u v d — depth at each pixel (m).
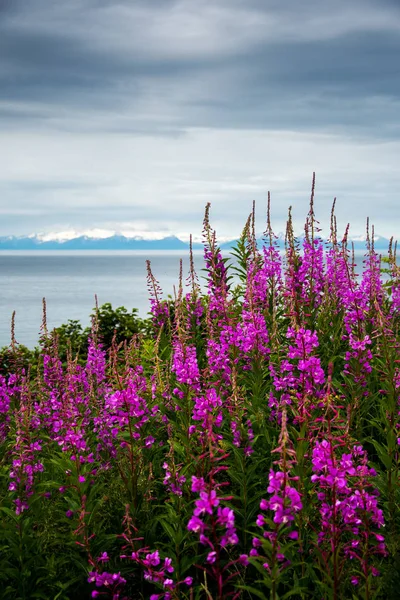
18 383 8.03
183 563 5.44
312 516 5.61
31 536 5.90
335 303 10.08
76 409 6.81
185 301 10.30
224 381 7.75
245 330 7.91
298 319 8.92
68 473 6.00
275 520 4.26
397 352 7.19
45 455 7.18
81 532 5.54
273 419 7.32
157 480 6.62
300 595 5.10
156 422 7.30
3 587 5.69
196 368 6.80
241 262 10.62
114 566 5.86
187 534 5.46
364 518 4.72
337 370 8.52
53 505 6.46
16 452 6.02
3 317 55.34
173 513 5.71
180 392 6.91
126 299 82.56
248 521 5.96
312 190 10.27
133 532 5.91
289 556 5.16
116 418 6.53
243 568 5.76
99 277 190.75
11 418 7.34
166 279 140.62
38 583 5.65
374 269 9.41
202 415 5.94
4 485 6.57
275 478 4.28
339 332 9.34
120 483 6.68
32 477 6.01
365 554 4.73
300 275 9.58
